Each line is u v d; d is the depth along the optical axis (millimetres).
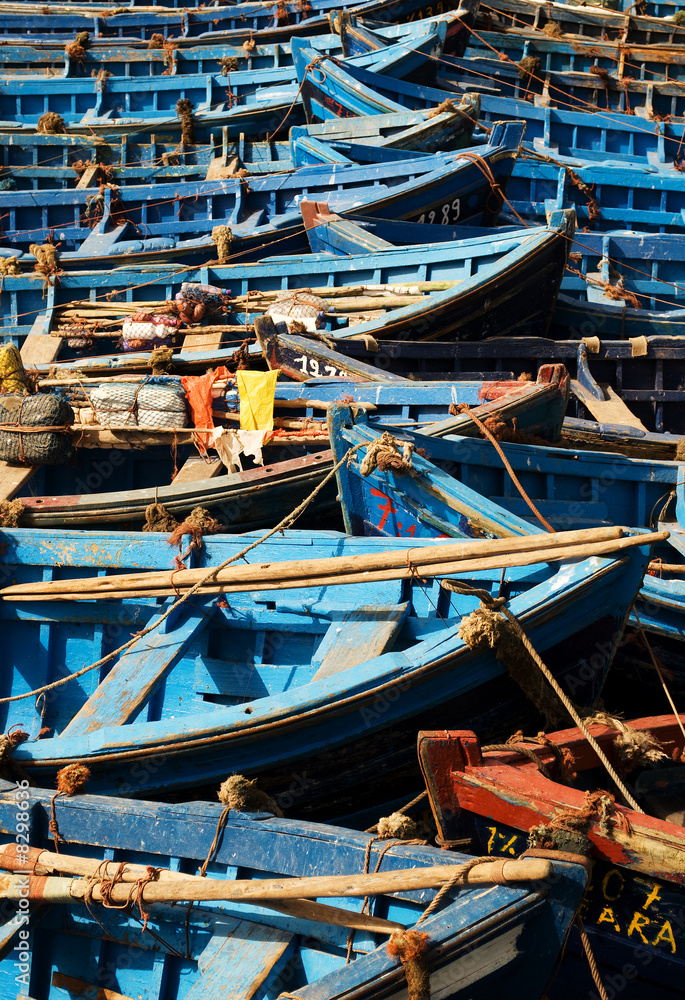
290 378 11430
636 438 10547
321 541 7484
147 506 8914
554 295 12953
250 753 6512
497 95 20906
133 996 5883
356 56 20078
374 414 10023
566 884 4586
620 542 5918
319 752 6555
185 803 5852
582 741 5961
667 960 4938
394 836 5309
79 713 6875
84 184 19188
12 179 19594
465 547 6359
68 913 6105
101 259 15305
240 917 5574
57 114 20797
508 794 5168
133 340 13531
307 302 12969
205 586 7238
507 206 17750
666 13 24328
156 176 19469
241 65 22328
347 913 5035
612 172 17844
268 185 17062
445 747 5395
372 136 17531
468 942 4496
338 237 14375
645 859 4805
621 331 14445
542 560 6145
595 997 5172
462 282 12320
